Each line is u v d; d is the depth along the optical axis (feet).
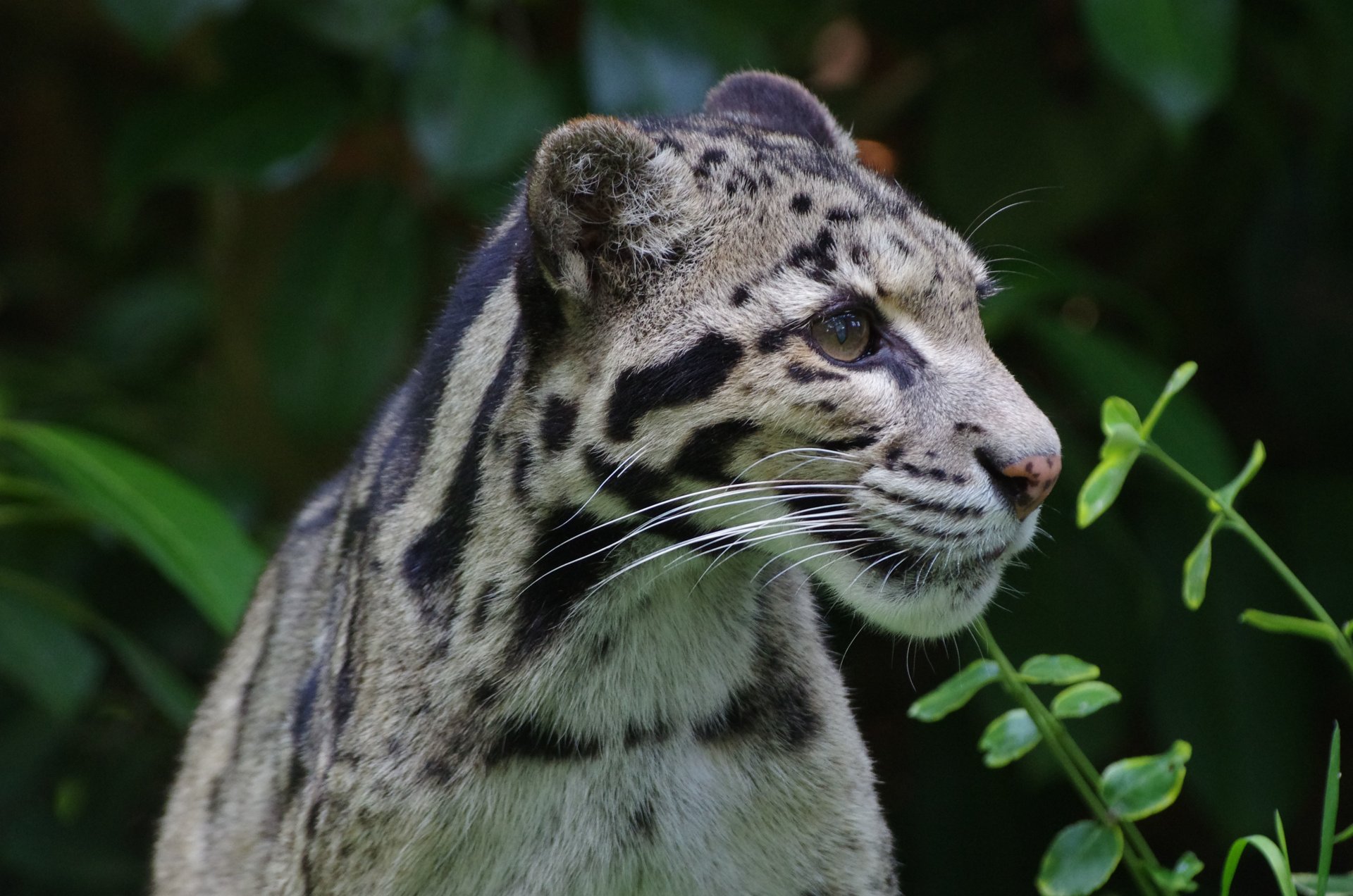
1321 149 39.19
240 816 25.48
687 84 35.32
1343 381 39.45
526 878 21.59
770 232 21.01
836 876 22.03
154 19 33.30
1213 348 44.57
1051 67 38.27
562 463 20.88
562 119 36.63
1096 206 38.27
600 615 21.15
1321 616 21.26
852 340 20.92
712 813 21.52
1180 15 31.99
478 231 34.99
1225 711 35.81
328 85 37.06
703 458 20.77
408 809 20.99
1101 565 35.04
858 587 21.27
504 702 21.01
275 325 38.37
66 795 37.78
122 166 36.29
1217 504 21.57
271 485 44.06
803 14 38.09
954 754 38.01
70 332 58.34
